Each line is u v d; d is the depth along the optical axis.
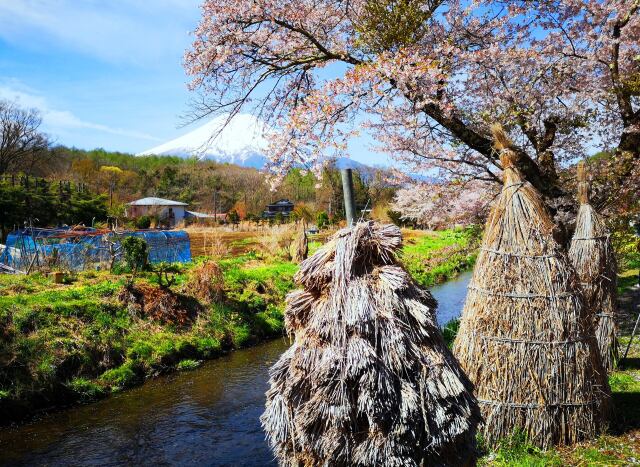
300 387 2.98
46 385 9.78
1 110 48.44
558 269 5.07
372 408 2.77
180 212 57.31
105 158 81.56
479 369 5.14
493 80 9.98
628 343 8.51
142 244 15.95
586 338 5.10
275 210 57.78
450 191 10.76
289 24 10.86
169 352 12.09
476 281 5.40
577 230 7.45
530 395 4.95
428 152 10.41
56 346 10.61
